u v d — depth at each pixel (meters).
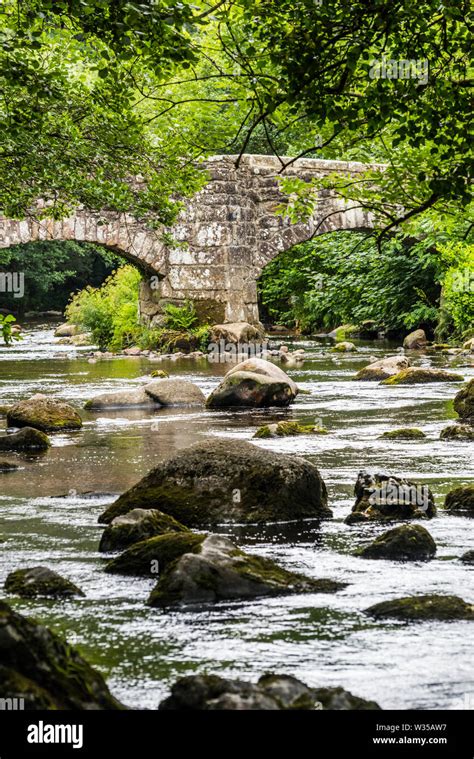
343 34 8.67
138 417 16.70
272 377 18.14
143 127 13.56
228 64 9.67
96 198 14.12
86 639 5.88
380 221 11.51
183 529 8.00
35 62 10.65
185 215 35.09
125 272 38.69
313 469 9.07
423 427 14.72
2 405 17.84
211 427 15.19
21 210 14.43
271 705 4.70
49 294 70.19
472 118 9.23
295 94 9.05
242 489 8.83
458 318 35.34
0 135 12.52
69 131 13.12
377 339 42.03
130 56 9.05
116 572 7.21
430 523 8.67
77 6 8.53
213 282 34.88
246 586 6.64
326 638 5.86
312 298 43.88
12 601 6.56
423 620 6.14
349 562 7.46
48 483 10.67
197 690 4.76
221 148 12.13
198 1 9.61
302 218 11.51
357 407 17.47
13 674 4.43
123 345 36.53
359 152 11.08
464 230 16.05
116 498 9.84
